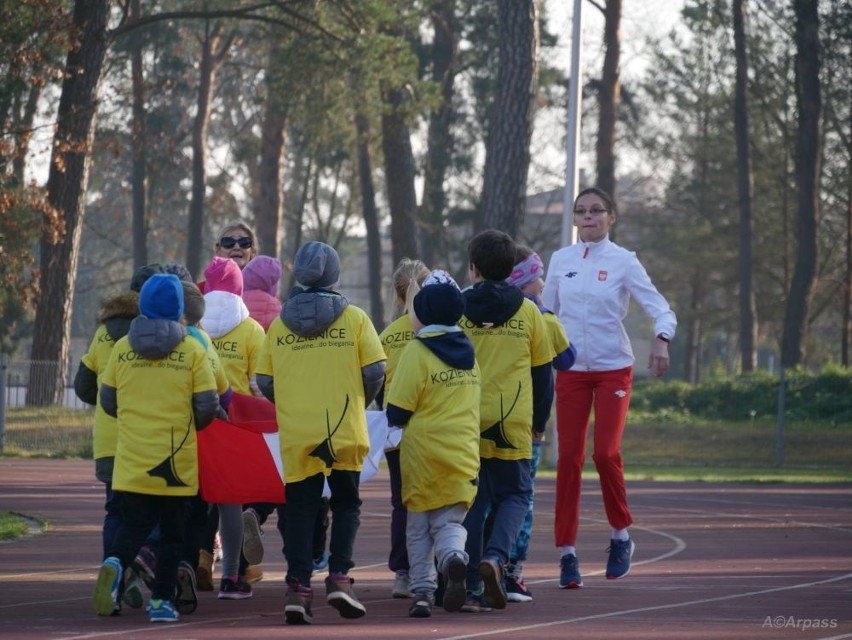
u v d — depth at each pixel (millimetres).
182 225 150875
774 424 62188
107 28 68500
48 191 66250
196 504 16875
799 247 89938
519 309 16656
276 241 104625
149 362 15531
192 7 93812
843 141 106125
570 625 14836
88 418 55062
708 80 117438
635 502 36906
